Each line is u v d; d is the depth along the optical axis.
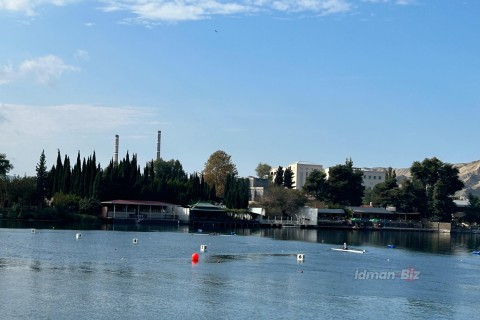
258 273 80.81
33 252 94.38
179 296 61.81
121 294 61.56
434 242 175.88
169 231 173.12
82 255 93.44
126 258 92.25
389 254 121.56
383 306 61.53
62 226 173.50
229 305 58.59
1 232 134.75
